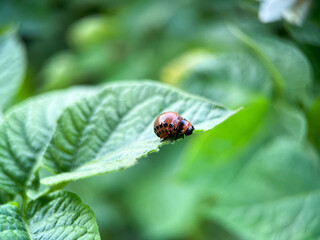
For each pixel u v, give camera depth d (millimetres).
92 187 282
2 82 145
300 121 153
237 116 159
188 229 272
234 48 236
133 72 282
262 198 156
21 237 94
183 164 177
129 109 110
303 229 148
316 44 152
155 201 266
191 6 283
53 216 98
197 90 181
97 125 108
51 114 119
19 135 112
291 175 156
